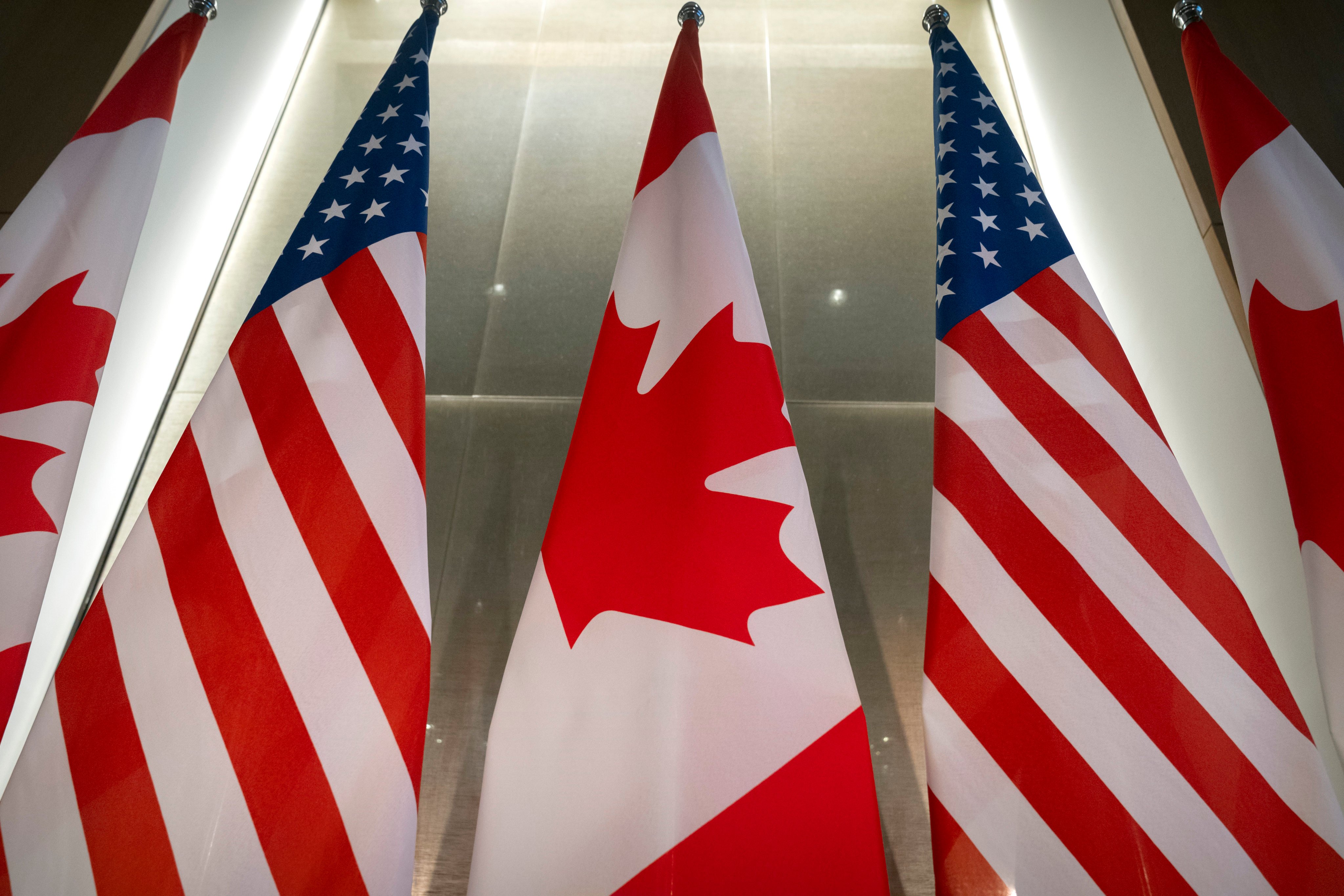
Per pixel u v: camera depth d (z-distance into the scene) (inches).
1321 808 77.3
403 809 79.0
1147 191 129.7
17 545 86.4
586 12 177.3
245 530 89.3
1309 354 95.9
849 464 123.7
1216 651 84.0
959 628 87.0
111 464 118.2
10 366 94.9
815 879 73.9
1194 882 74.9
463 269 141.6
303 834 76.8
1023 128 162.9
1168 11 140.1
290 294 105.3
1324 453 90.4
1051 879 75.8
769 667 82.4
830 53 171.6
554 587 87.6
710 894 72.9
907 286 139.6
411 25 176.1
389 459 93.7
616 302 105.1
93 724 80.2
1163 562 88.4
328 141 158.4
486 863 75.3
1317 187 106.8
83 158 111.2
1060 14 156.8
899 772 102.7
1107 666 83.9
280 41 164.6
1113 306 134.0
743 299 103.3
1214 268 114.3
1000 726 82.4
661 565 87.8
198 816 76.6
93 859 74.8
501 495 121.2
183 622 84.7
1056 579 88.4
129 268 106.0
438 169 154.0
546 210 149.0
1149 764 79.5
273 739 80.1
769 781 77.4
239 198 148.3
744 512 89.7
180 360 131.7
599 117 161.9
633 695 81.4
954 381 101.1
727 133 158.2
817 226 146.3
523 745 80.1
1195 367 116.0
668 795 76.7
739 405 95.9
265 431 95.1
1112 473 93.7
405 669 84.4
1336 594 84.6
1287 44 134.9
